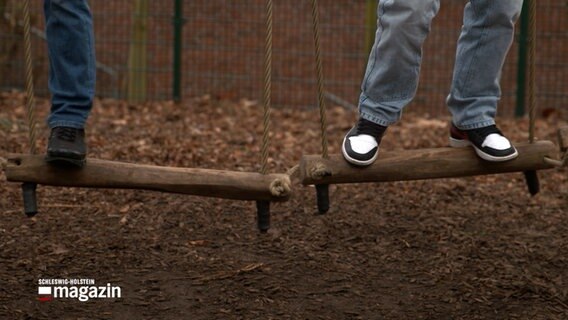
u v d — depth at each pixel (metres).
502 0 5.34
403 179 5.38
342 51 16.36
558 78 15.73
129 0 16.33
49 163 5.18
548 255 7.28
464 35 5.50
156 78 15.66
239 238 7.47
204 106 13.45
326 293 6.50
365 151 5.26
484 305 6.35
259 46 16.41
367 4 13.31
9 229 7.47
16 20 14.16
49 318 5.97
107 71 15.35
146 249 7.16
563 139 5.63
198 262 6.95
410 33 5.21
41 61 14.20
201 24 16.66
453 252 7.30
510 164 5.46
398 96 5.36
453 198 8.84
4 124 11.02
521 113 13.55
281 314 6.14
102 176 5.21
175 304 6.25
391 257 7.19
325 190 5.41
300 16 16.77
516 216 8.33
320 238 7.53
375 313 6.21
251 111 13.26
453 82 5.55
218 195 5.24
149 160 9.93
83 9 5.22
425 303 6.38
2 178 8.66
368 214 8.19
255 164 10.00
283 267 6.92
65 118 5.18
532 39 5.49
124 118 12.31
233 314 6.12
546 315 6.19
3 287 6.37
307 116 13.12
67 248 7.12
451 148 5.50
